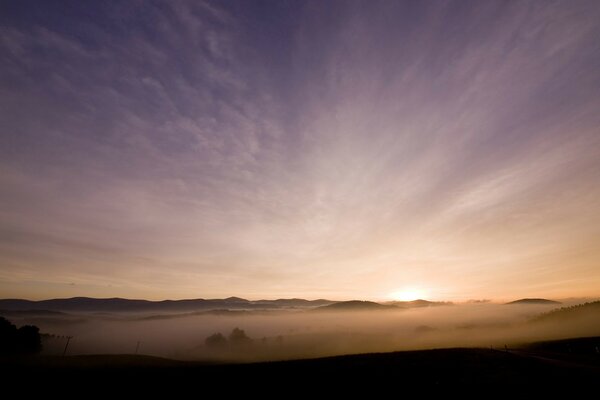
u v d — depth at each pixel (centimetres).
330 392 5169
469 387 4978
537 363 6556
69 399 5203
